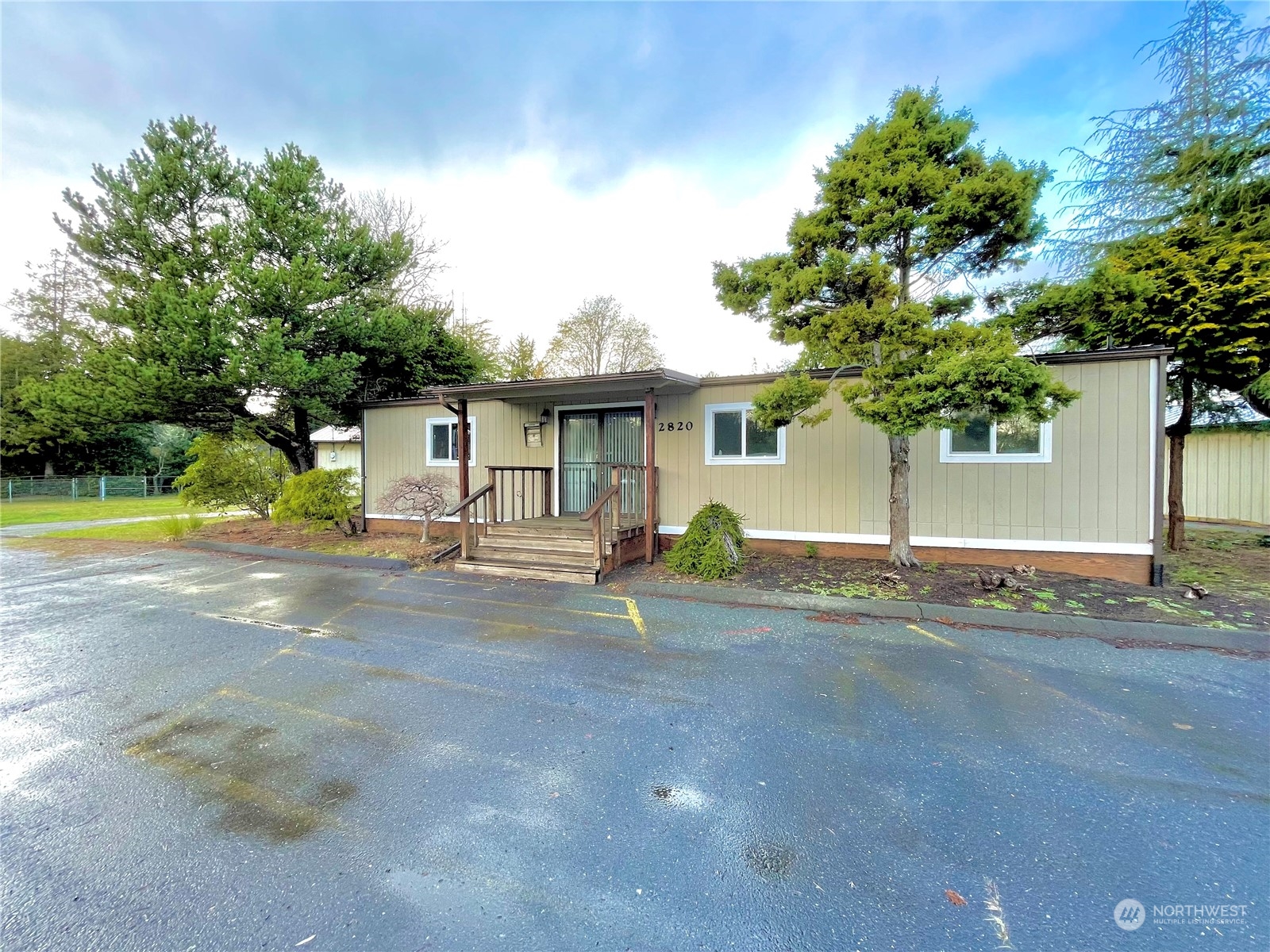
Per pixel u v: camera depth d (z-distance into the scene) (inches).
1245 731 119.8
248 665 164.9
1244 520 435.8
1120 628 188.5
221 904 72.5
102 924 69.0
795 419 311.0
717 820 90.0
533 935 67.1
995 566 271.0
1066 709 131.0
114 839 85.7
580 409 377.4
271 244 417.7
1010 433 273.1
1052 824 88.3
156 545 400.8
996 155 231.9
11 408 903.7
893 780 101.7
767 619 209.5
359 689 146.1
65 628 203.3
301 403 435.2
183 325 358.3
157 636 192.7
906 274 246.7
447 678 154.1
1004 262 244.7
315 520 391.9
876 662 162.9
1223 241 294.4
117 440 1084.5
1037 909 70.8
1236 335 285.1
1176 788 98.6
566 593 251.3
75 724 127.0
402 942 66.1
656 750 113.3
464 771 105.7
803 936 66.7
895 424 211.6
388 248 482.0
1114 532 256.5
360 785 101.0
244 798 97.3
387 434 442.0
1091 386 259.3
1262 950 64.0
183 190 407.2
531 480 388.2
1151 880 76.1
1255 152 298.7
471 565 297.4
